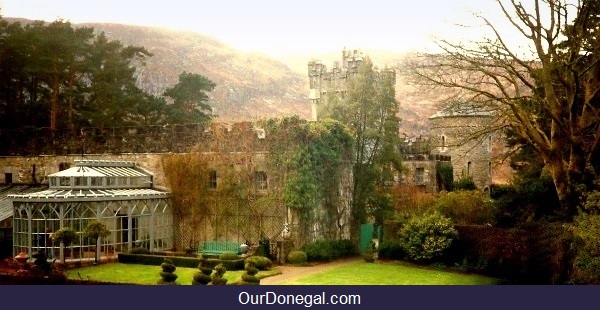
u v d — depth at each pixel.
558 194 24.06
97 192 28.88
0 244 28.92
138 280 22.94
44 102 47.84
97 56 52.28
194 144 32.56
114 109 49.69
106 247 28.28
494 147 57.00
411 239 27.88
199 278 21.03
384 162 34.97
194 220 31.38
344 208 33.28
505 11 25.09
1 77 45.84
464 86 24.88
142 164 34.47
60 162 37.75
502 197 27.64
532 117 25.39
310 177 29.58
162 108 55.34
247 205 30.08
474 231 26.81
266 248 28.39
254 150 30.22
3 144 40.09
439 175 50.81
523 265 24.80
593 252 17.69
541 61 24.55
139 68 100.69
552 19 23.61
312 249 28.78
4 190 38.25
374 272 25.88
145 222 30.22
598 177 22.48
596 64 23.62
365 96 34.72
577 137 23.48
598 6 24.45
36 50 45.78
